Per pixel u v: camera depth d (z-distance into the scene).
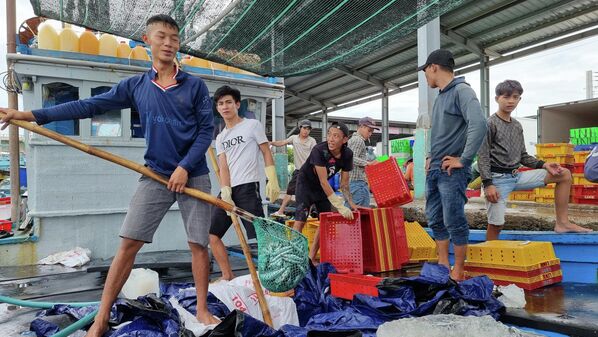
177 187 2.62
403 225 4.88
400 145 18.08
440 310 2.76
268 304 2.99
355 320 2.76
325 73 19.12
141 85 2.74
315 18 4.44
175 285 3.77
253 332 2.32
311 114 28.62
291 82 20.75
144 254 5.25
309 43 5.09
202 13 4.38
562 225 4.24
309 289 3.50
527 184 4.27
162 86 2.67
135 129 5.73
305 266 2.88
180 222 5.80
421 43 8.49
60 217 5.16
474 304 2.92
